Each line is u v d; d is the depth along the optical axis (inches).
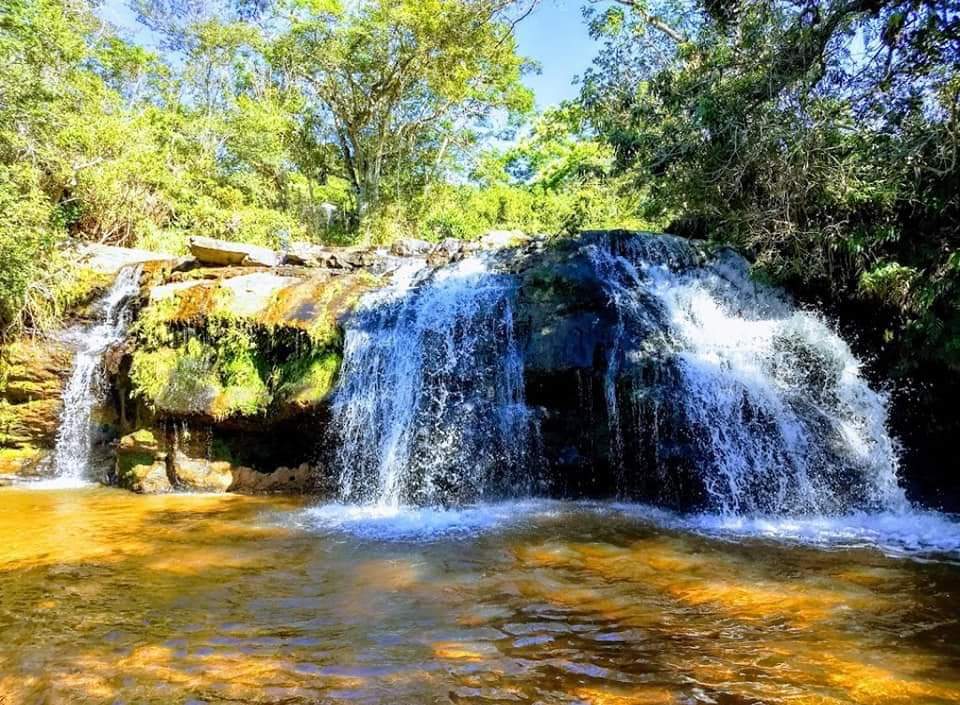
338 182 1067.3
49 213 404.8
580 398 278.2
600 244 319.0
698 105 330.6
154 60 928.3
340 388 307.0
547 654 120.1
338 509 271.0
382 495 293.4
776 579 163.6
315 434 318.0
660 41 487.5
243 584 166.6
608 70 444.1
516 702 101.8
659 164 375.2
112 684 110.6
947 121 256.4
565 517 243.3
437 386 298.0
